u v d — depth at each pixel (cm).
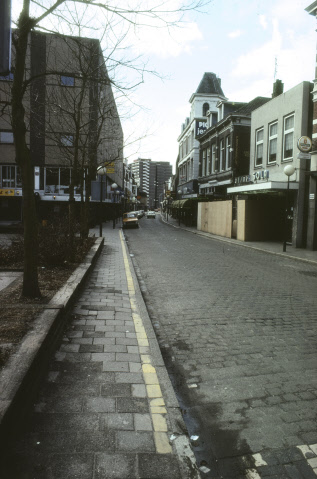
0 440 238
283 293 806
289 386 380
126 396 329
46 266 862
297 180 1702
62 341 455
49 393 329
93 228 2988
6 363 316
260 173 2045
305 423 314
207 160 3425
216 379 396
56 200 2877
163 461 249
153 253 1523
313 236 1619
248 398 356
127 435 274
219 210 2467
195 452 276
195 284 894
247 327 568
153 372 378
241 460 268
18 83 482
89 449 256
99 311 592
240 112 2723
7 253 929
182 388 376
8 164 2898
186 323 588
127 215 3366
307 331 551
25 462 241
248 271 1098
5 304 511
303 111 1680
